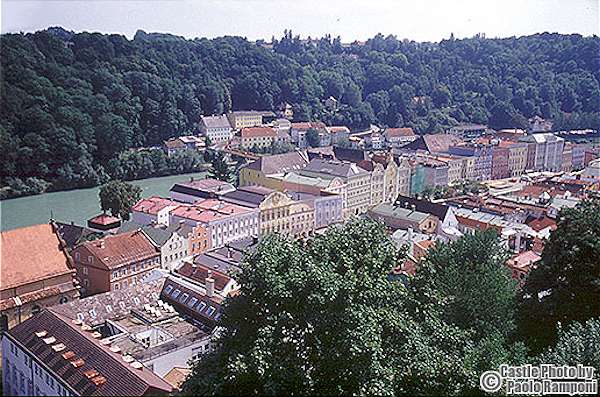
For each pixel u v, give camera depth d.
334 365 10.48
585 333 13.21
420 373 11.03
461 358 11.85
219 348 11.06
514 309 15.32
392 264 11.80
